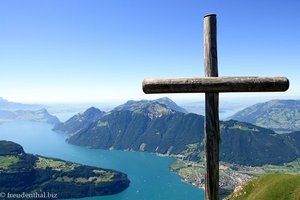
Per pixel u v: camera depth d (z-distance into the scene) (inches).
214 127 414.0
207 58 419.2
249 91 406.0
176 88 410.6
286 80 398.0
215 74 417.7
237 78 402.9
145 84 415.5
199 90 408.5
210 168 414.6
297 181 5064.0
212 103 415.5
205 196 417.7
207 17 418.9
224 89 403.9
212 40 417.1
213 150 413.4
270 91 408.5
